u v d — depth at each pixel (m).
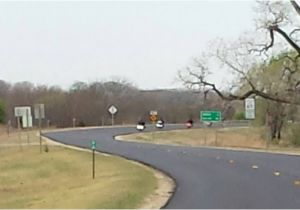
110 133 70.00
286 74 52.22
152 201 17.11
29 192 26.59
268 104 56.53
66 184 27.73
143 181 22.02
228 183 20.95
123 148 42.78
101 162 32.78
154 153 37.09
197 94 63.41
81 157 36.66
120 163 30.98
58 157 38.59
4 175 34.25
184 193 18.58
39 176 32.91
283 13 50.06
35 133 69.56
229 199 17.03
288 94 51.72
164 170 26.28
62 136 63.31
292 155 33.00
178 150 39.84
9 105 91.00
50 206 18.50
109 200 17.36
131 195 18.16
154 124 86.38
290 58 51.84
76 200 18.81
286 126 57.03
